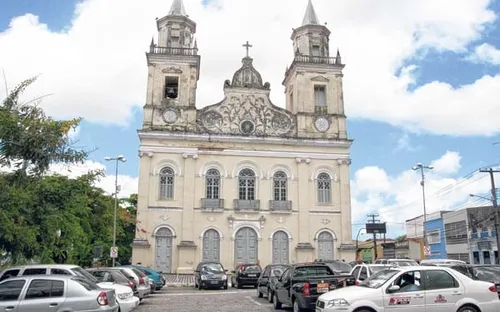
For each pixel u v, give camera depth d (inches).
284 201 1498.5
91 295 430.9
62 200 664.4
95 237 1300.4
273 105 1582.2
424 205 1556.3
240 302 790.5
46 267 530.6
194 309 692.7
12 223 560.4
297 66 1615.4
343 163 1552.7
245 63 1612.9
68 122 611.8
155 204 1439.5
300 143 1545.3
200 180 1483.8
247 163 1517.0
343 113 1600.6
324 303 453.1
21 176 586.2
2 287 433.1
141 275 855.7
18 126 573.3
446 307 447.8
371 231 1850.4
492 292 461.7
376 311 439.5
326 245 1494.8
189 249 1411.2
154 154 1473.9
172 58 1557.6
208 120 1541.6
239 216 1473.9
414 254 2087.8
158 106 1517.0
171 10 1646.2
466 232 1818.4
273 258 1459.2
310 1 1739.7
